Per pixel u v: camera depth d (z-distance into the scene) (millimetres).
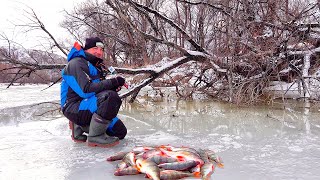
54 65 6875
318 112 6246
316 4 7273
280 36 7332
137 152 3240
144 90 11484
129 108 7379
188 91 9039
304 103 7422
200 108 7137
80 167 3084
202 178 2680
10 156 3453
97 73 4102
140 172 2840
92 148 3789
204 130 4789
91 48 4039
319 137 4184
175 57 8969
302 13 7145
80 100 3932
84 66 3857
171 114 6402
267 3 7730
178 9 11281
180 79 9062
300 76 7102
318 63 7426
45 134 4582
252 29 7242
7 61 6602
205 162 2990
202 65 8328
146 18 8328
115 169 3023
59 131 4793
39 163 3207
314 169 2926
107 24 11258
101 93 3816
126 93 7215
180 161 2885
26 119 6000
